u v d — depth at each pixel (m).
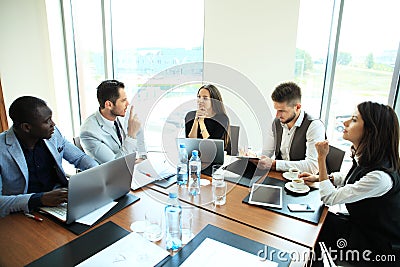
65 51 3.38
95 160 1.81
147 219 1.17
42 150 1.53
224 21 2.44
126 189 1.37
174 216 1.10
